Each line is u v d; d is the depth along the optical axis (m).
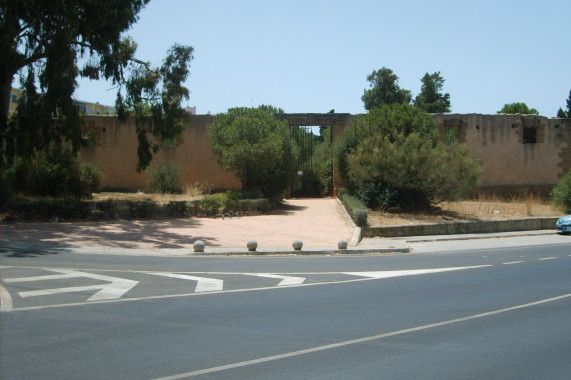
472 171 23.86
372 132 25.89
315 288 9.54
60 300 8.06
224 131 24.98
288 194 32.19
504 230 22.61
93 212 20.09
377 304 8.20
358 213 20.05
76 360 5.34
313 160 35.56
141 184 31.59
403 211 24.27
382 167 23.42
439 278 10.86
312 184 34.56
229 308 7.78
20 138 20.08
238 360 5.42
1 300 7.99
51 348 5.72
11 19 18.83
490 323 7.09
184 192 29.94
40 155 25.23
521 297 8.85
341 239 16.55
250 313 7.48
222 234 17.89
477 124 33.44
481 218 24.22
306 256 14.76
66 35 19.27
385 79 50.69
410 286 9.85
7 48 18.09
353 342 6.13
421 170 22.70
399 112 25.64
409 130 25.28
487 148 33.47
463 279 10.75
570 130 34.38
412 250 16.98
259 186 25.58
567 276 11.23
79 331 6.40
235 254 14.65
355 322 7.05
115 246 14.79
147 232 17.50
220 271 11.39
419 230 20.45
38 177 24.91
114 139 31.72
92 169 27.91
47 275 10.09
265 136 24.56
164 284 9.66
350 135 27.28
